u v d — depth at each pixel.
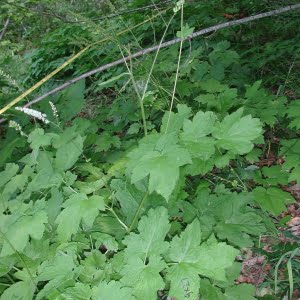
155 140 1.92
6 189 2.25
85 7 7.77
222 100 3.05
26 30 9.07
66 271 1.77
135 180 1.51
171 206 2.21
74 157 2.20
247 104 3.19
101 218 2.22
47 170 2.19
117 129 3.84
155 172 1.49
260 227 2.20
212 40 5.46
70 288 1.59
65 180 2.14
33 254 2.05
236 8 5.84
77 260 2.04
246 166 3.23
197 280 1.50
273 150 3.57
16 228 1.71
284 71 4.55
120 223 2.15
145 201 2.18
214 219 2.20
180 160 1.52
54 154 2.95
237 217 2.22
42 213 1.75
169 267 1.56
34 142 2.12
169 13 6.02
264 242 2.71
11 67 6.50
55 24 8.57
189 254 1.57
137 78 3.96
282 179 2.63
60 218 1.71
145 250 1.61
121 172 2.53
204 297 1.95
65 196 2.22
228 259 1.53
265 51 4.76
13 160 3.62
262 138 2.81
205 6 5.90
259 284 2.45
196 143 1.73
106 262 1.99
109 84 4.64
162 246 1.60
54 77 6.82
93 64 6.26
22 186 2.27
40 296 1.71
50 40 7.28
